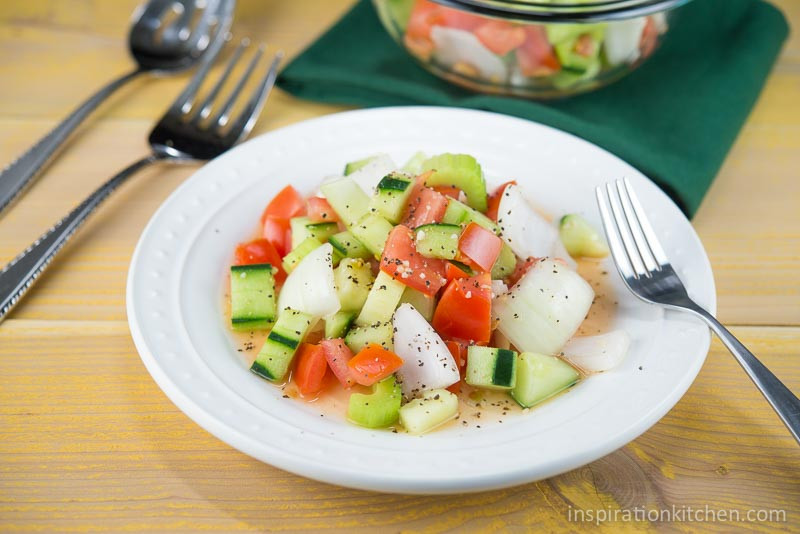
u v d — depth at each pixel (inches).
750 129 28.7
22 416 20.5
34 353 21.8
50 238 23.5
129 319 20.3
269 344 20.4
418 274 21.1
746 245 25.0
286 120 28.8
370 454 18.1
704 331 20.1
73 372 21.5
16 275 22.7
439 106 28.1
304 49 30.1
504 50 26.1
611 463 19.8
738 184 26.8
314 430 18.8
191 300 21.4
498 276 22.3
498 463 17.8
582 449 18.0
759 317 23.0
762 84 28.9
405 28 27.5
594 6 24.7
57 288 23.4
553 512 19.0
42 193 26.0
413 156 24.9
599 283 22.9
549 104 28.4
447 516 18.9
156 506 19.0
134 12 33.7
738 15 30.8
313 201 23.5
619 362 20.2
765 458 19.9
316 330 21.8
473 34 26.0
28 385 21.1
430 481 17.5
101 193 24.8
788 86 30.5
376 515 18.9
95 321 22.6
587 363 20.3
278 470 19.6
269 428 18.5
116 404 20.8
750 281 24.0
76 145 27.7
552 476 18.2
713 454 20.0
